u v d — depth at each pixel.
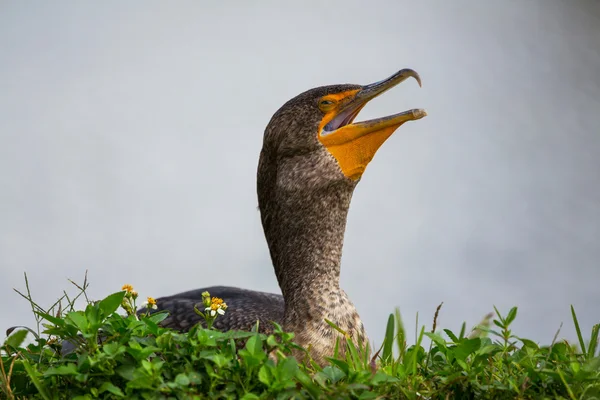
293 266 10.29
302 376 8.16
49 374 8.20
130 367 8.35
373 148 10.37
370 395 8.12
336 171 10.30
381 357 10.19
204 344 8.45
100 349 8.69
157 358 8.38
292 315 10.09
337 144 10.35
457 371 8.88
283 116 10.49
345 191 10.38
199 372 8.41
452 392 8.80
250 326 10.47
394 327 10.65
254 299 11.76
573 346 10.29
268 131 10.60
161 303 11.59
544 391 8.70
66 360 8.64
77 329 8.64
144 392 8.15
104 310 8.70
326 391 8.20
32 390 8.84
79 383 8.39
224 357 8.36
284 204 10.43
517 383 8.70
